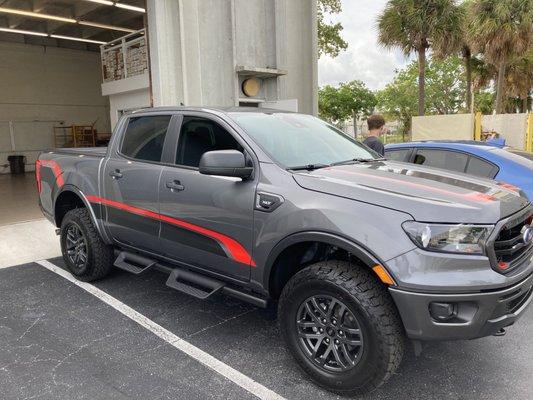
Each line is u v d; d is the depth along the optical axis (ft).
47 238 22.85
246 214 10.61
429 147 19.11
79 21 58.95
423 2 64.54
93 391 9.70
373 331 8.70
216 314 13.60
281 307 10.12
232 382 10.07
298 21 38.11
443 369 10.61
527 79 104.42
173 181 12.39
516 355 11.24
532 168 16.93
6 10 52.60
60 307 14.12
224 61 33.14
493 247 8.52
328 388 9.57
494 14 68.95
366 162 12.12
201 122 12.63
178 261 12.80
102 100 82.74
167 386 9.91
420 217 8.53
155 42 30.14
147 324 12.93
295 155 11.39
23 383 10.00
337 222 9.07
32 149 74.28
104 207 14.71
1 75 70.49
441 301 8.24
